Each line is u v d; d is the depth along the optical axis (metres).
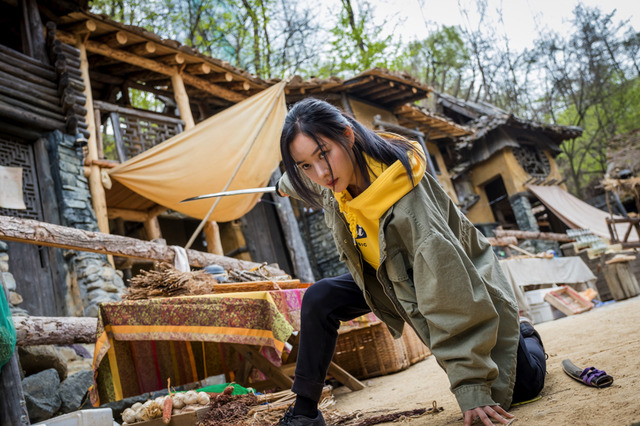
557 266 8.10
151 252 4.89
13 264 6.14
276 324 2.71
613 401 1.60
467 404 1.62
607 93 30.41
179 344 3.62
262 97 8.12
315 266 13.18
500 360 1.77
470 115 20.14
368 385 3.95
